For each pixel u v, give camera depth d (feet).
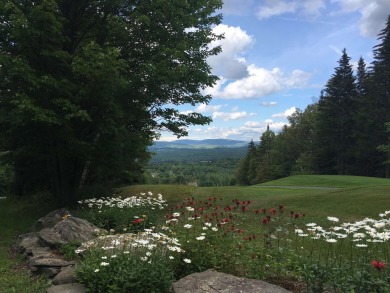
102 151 46.21
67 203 50.47
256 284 14.64
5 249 29.91
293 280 16.34
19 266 24.18
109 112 44.57
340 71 178.91
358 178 121.29
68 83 41.19
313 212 43.32
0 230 38.78
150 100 49.65
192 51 52.03
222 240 18.21
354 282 13.19
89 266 17.20
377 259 15.10
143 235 20.45
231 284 14.66
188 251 17.81
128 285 15.34
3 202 64.69
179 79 48.42
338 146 177.17
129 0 47.70
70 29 49.03
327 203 47.62
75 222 27.35
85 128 45.52
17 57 38.06
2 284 20.30
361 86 175.94
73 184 51.96
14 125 41.19
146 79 45.83
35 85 38.19
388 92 153.58
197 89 52.80
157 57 46.47
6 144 50.70
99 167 53.98
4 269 23.49
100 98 41.91
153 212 32.35
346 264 15.29
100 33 49.96
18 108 37.99
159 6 46.52
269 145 278.26
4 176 105.50
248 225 26.43
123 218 29.99
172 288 15.06
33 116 38.45
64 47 49.06
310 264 15.35
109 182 65.00
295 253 18.30
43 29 40.09
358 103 170.81
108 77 39.55
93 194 52.13
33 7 41.75
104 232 24.97
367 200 46.88
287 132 244.42
